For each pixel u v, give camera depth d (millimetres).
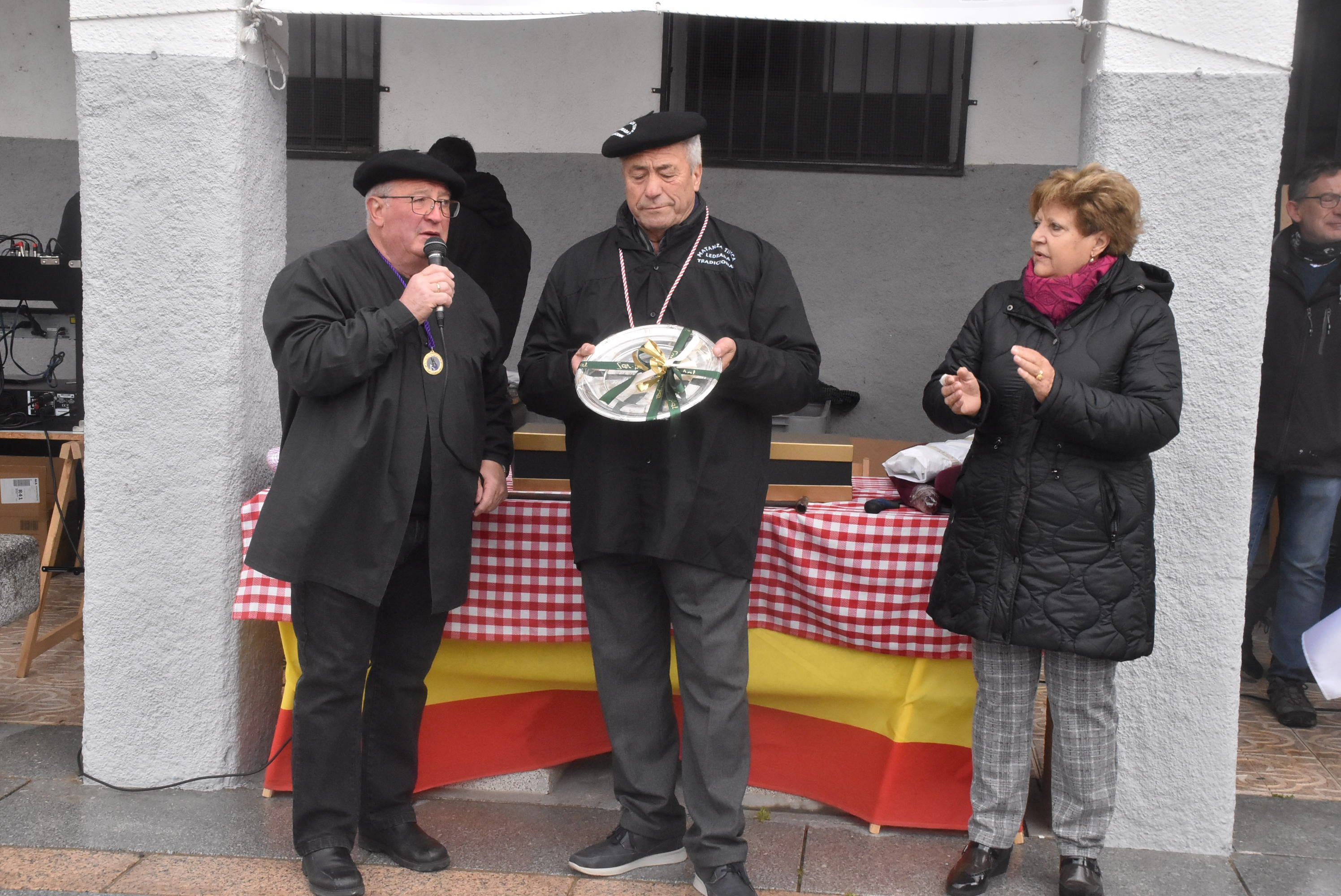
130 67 2975
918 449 3068
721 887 2564
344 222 6004
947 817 2967
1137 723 2908
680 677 2662
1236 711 2867
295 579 2482
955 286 5773
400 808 2820
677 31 5762
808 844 2930
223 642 3131
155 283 3027
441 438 2570
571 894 2668
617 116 5777
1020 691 2633
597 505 2633
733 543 2574
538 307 2783
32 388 5090
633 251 2637
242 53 2984
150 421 3066
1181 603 2863
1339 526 4160
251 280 3104
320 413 2518
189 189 2996
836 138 5797
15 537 3613
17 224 6062
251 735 3271
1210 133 2748
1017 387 2480
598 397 2420
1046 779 3199
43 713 3729
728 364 2467
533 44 5770
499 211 3723
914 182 5730
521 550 2988
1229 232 2766
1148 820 2928
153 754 3168
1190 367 2811
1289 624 3898
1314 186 3684
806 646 3004
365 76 5906
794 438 3197
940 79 5680
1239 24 2713
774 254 2688
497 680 3135
